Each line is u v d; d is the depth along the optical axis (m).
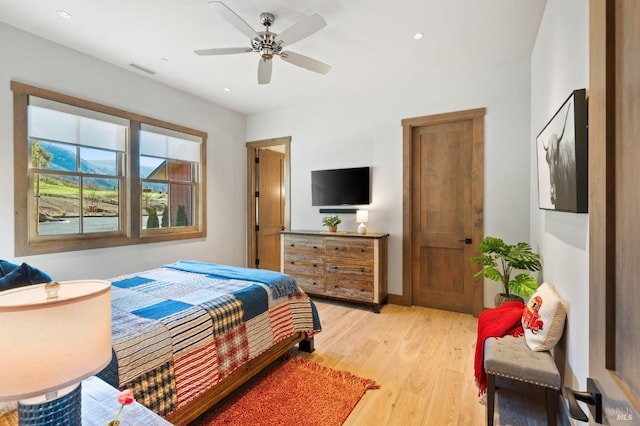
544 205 2.29
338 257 3.96
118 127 3.57
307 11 2.49
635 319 0.55
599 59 0.69
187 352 1.70
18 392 0.70
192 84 4.02
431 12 2.50
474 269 3.61
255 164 5.39
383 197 4.11
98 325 0.83
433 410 1.94
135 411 1.02
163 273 2.83
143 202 3.85
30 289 0.89
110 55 3.24
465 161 3.68
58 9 2.47
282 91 4.27
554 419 1.62
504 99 3.41
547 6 2.35
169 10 2.48
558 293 2.00
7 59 2.69
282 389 2.14
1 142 2.67
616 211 0.63
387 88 4.08
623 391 0.57
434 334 3.08
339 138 4.44
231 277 2.62
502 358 1.72
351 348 2.77
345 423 1.82
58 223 3.10
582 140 1.43
